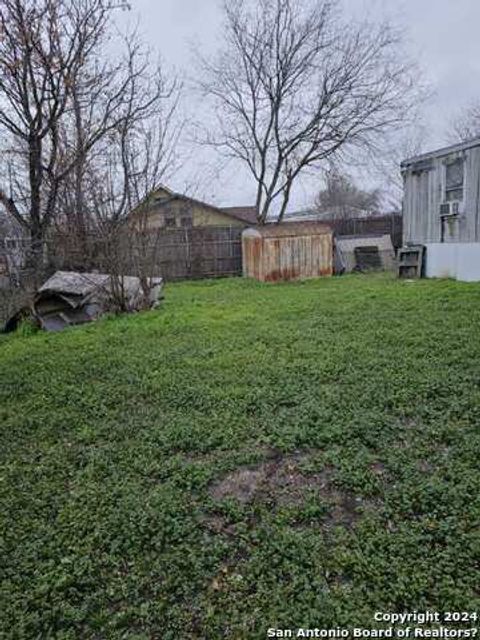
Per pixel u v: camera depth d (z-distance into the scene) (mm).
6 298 7285
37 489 2227
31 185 8820
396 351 3926
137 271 7129
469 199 8102
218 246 13461
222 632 1407
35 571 1693
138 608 1513
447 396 2932
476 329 4445
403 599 1473
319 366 3660
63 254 7891
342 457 2316
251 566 1644
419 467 2191
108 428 2844
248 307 6938
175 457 2432
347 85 14586
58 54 8281
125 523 1915
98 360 4316
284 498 2043
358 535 1758
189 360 4117
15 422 3020
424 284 8125
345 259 12672
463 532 1737
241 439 2578
